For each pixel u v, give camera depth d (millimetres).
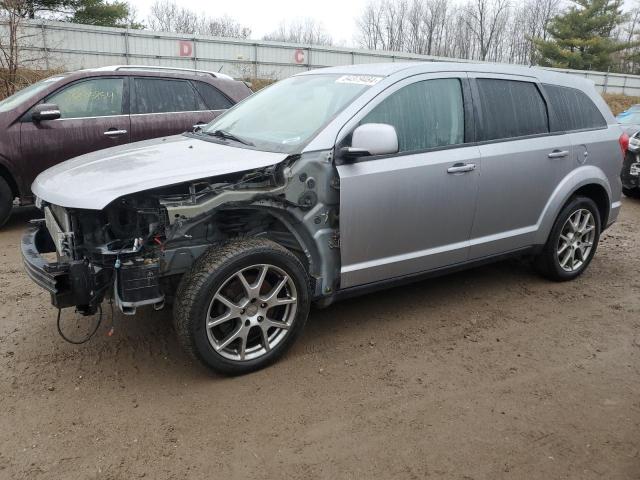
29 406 3066
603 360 3752
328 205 3551
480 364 3650
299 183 3420
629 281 5270
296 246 3648
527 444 2867
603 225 5340
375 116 3721
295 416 3043
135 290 3076
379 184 3648
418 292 4832
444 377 3477
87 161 3676
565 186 4785
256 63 28891
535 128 4613
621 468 2707
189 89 7258
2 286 4715
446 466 2689
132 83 6898
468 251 4309
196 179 3141
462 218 4160
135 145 4105
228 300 3275
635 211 8758
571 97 4973
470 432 2949
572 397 3301
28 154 6273
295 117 3896
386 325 4168
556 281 5148
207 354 3230
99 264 3137
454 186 4023
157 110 6996
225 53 27922
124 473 2590
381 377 3453
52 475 2562
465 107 4176
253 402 3160
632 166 9148
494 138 4316
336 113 3664
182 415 3027
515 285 5062
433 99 4023
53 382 3301
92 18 27078
